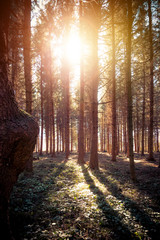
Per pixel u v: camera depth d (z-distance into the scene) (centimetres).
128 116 788
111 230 337
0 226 214
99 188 631
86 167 1084
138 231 334
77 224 352
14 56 844
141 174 904
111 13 927
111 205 462
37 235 299
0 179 216
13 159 245
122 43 1030
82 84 1333
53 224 340
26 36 745
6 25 262
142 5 828
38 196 516
